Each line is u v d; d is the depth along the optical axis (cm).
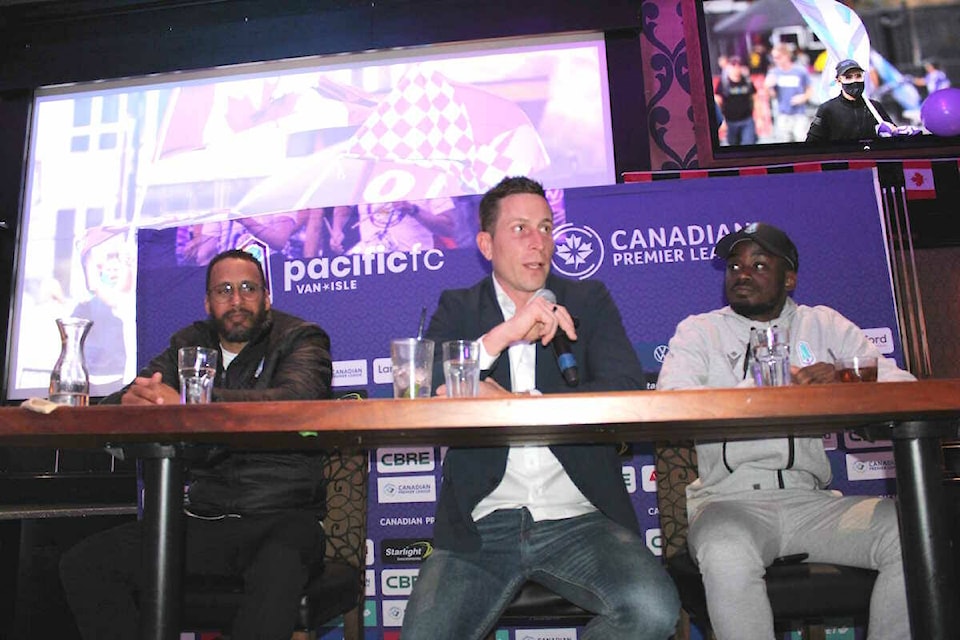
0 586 273
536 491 183
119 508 294
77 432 131
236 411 128
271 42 387
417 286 267
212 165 387
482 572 169
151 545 144
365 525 206
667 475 202
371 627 250
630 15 371
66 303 380
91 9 396
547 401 125
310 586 178
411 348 144
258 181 384
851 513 177
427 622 157
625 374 180
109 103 396
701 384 205
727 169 347
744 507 182
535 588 176
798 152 349
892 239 331
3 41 398
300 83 390
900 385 123
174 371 219
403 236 270
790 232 260
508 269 191
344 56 389
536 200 193
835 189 261
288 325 218
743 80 357
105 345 375
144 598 143
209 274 219
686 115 368
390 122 383
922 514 136
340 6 387
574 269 262
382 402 126
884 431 143
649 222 263
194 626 180
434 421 125
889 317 255
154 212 385
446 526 178
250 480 195
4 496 338
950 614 134
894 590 161
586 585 163
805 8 360
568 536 174
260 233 275
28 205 389
